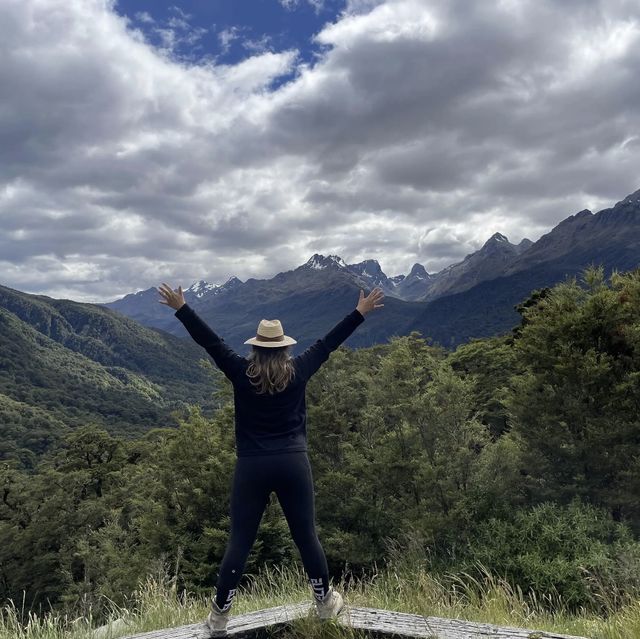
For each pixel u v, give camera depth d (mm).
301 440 2834
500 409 25922
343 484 18891
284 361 2768
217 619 2740
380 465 18047
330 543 17781
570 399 15477
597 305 15477
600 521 11344
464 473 16312
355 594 4199
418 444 17984
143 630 3580
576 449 14812
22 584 32781
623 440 14445
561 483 14836
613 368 15219
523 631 2623
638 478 13773
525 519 11727
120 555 25094
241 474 2754
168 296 2844
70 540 33125
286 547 18266
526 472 16156
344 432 21969
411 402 17703
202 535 19953
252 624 2830
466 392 18156
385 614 2881
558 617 4215
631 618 3289
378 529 17859
